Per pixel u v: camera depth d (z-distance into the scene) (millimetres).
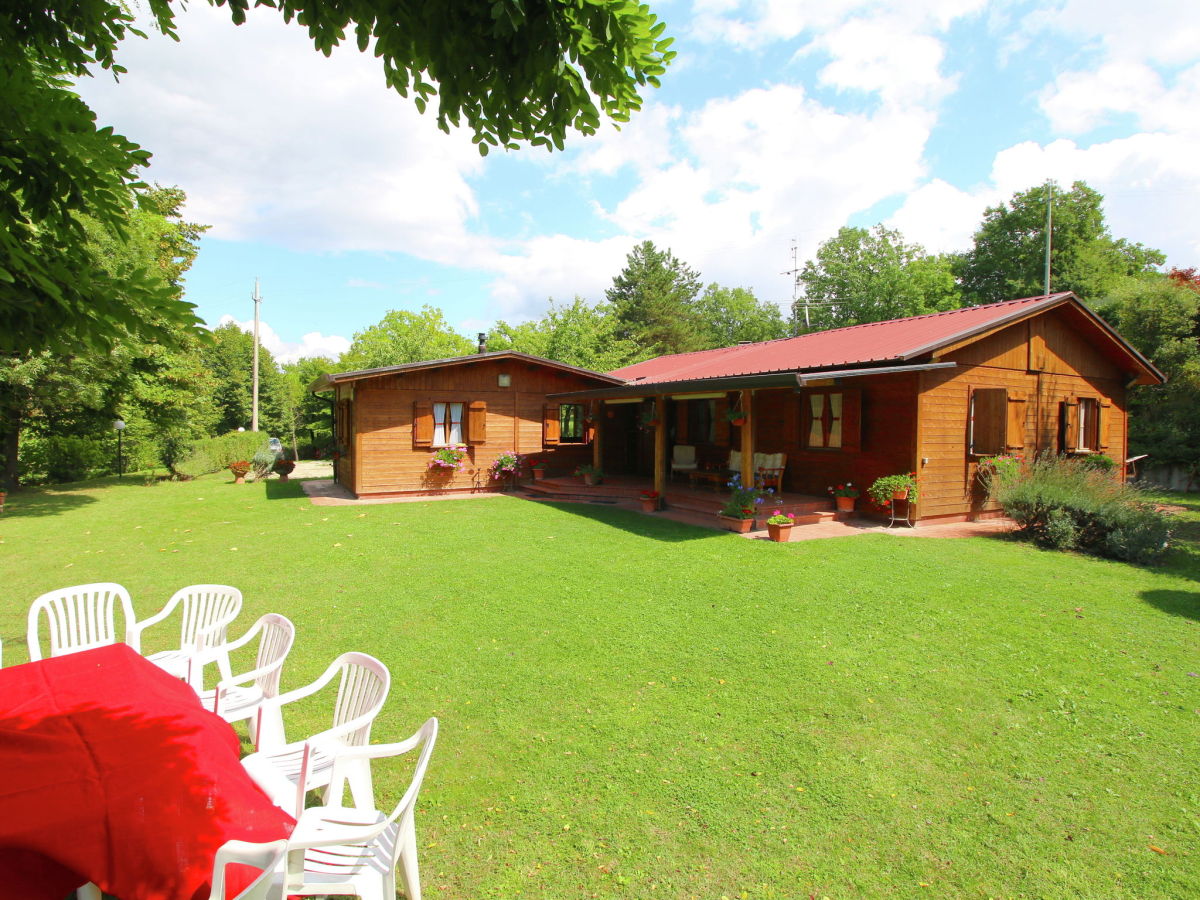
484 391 15883
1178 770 3445
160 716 2438
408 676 4570
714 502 11273
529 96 2406
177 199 19328
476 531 10062
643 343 40500
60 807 1852
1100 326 12664
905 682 4523
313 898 2404
